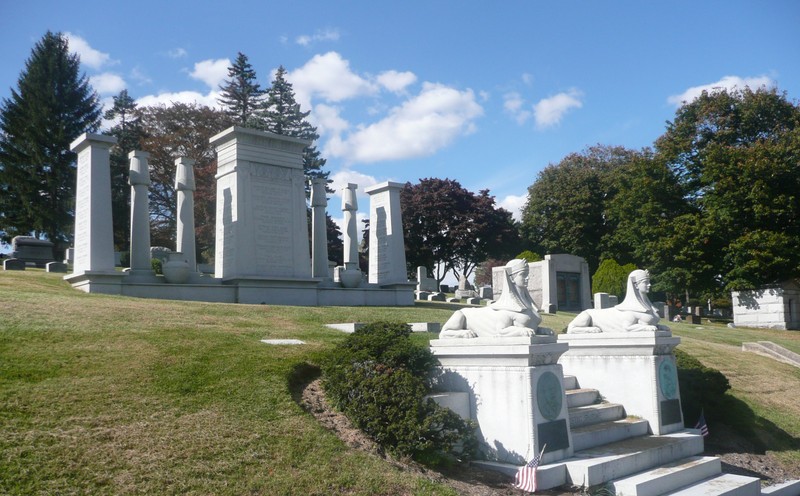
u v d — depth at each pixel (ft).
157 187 195.31
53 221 180.45
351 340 35.45
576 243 210.79
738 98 157.48
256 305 66.18
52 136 184.14
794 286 130.52
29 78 189.06
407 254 224.74
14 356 33.78
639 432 39.17
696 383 46.03
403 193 227.40
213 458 26.03
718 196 140.56
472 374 33.27
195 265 88.99
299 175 86.74
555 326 78.95
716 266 141.38
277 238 83.35
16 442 24.82
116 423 27.50
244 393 32.14
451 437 29.91
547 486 28.78
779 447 45.78
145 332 42.01
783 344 91.97
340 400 32.76
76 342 37.68
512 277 34.47
